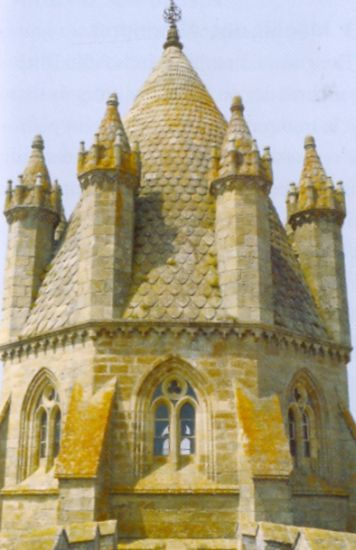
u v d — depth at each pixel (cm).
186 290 3275
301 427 3356
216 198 3494
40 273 3794
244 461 2880
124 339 3131
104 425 2909
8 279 3772
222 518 2895
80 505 2709
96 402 3009
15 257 3775
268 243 3378
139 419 3045
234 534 2870
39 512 3155
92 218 3312
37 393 3388
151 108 4156
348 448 3481
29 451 3341
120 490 2922
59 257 3775
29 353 3447
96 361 3100
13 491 3256
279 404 3089
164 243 3472
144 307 3200
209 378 3089
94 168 3350
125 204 3381
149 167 3828
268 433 2930
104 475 2859
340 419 3531
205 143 3962
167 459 3055
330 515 3319
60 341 3278
